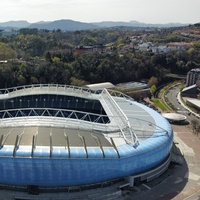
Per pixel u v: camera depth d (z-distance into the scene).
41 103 133.50
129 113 112.81
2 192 74.69
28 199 72.81
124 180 83.25
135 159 79.44
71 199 73.88
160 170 90.81
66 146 77.38
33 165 71.88
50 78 185.75
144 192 81.12
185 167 98.38
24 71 182.88
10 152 72.50
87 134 86.56
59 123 91.12
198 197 80.81
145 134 92.44
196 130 136.75
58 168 72.88
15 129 86.19
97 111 132.25
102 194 76.75
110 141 84.19
